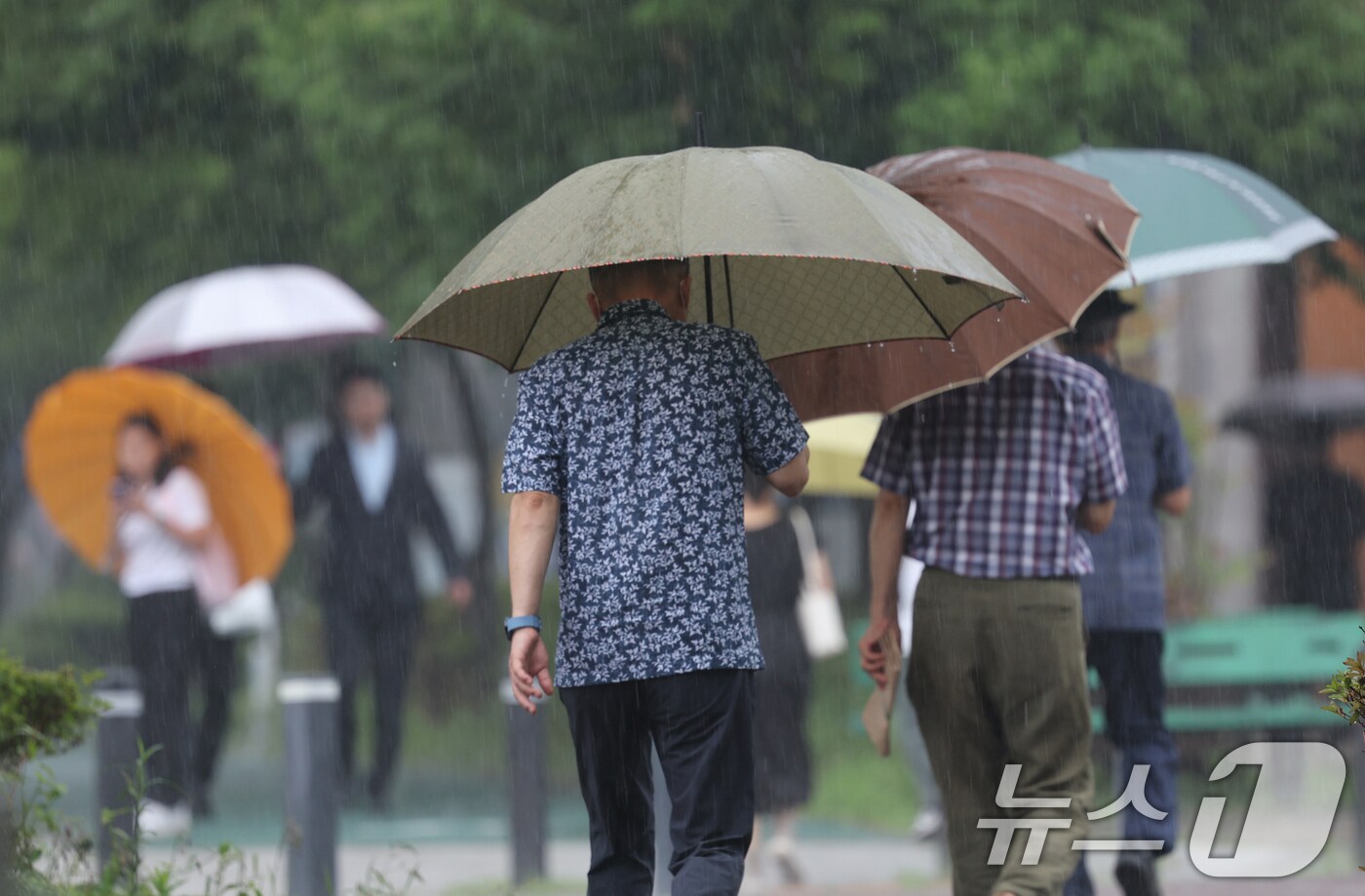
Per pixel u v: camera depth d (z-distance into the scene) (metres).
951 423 21.66
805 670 35.94
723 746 18.20
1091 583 25.08
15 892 22.44
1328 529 46.78
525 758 34.81
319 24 57.31
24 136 67.75
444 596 68.81
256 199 67.50
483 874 36.12
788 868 35.59
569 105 54.69
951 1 52.22
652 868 19.23
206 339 51.53
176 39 65.81
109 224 67.94
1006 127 50.84
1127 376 25.66
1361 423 47.41
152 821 39.88
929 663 21.70
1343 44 53.72
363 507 45.78
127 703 31.67
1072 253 20.64
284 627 77.12
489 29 54.50
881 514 22.38
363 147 56.34
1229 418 48.75
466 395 72.12
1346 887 30.25
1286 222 25.98
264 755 61.28
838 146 53.56
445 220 55.81
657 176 18.08
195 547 43.12
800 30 52.97
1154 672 25.27
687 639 17.97
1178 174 26.38
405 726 65.62
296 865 29.41
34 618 96.31
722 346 18.61
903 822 44.03
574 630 18.20
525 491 18.36
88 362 80.12
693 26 52.66
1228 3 53.69
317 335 52.16
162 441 43.84
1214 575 46.88
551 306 20.66
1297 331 59.16
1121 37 51.50
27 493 99.50
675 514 18.11
